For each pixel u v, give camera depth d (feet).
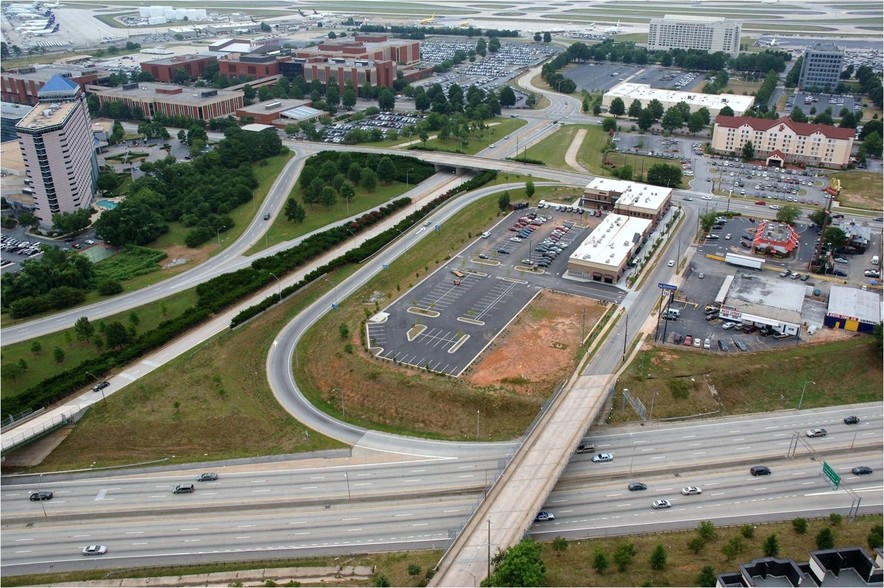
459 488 526.16
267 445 584.40
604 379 629.51
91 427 605.73
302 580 448.24
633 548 447.83
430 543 475.31
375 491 525.75
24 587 452.76
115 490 538.88
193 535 491.31
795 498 507.71
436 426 598.34
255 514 508.53
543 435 549.95
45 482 550.77
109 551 480.23
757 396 623.77
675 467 542.98
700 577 420.77
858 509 491.72
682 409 608.60
